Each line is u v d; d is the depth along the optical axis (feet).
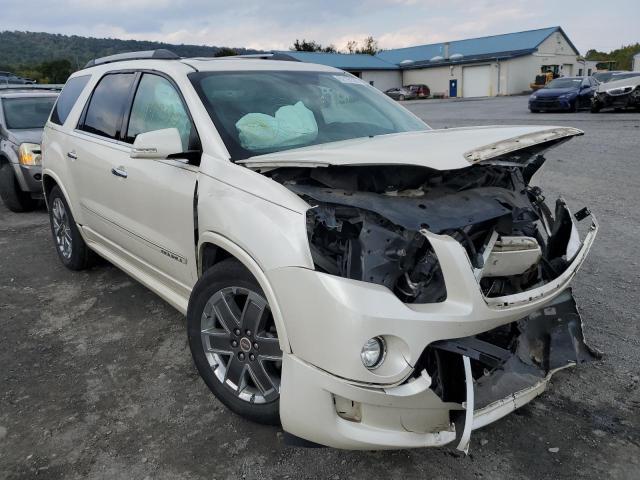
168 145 9.68
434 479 8.05
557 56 157.48
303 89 12.09
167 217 10.70
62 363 11.69
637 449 8.50
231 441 9.04
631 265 15.70
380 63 172.45
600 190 24.56
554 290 8.52
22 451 8.96
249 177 8.93
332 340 7.21
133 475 8.38
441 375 7.38
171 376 11.03
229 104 10.75
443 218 7.93
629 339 11.65
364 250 7.81
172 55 12.79
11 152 24.52
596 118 56.39
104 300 14.85
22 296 15.34
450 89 159.63
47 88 32.48
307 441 7.89
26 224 23.59
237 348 9.16
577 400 9.74
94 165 13.51
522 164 9.03
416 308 7.34
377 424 7.36
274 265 7.86
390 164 7.63
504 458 8.43
